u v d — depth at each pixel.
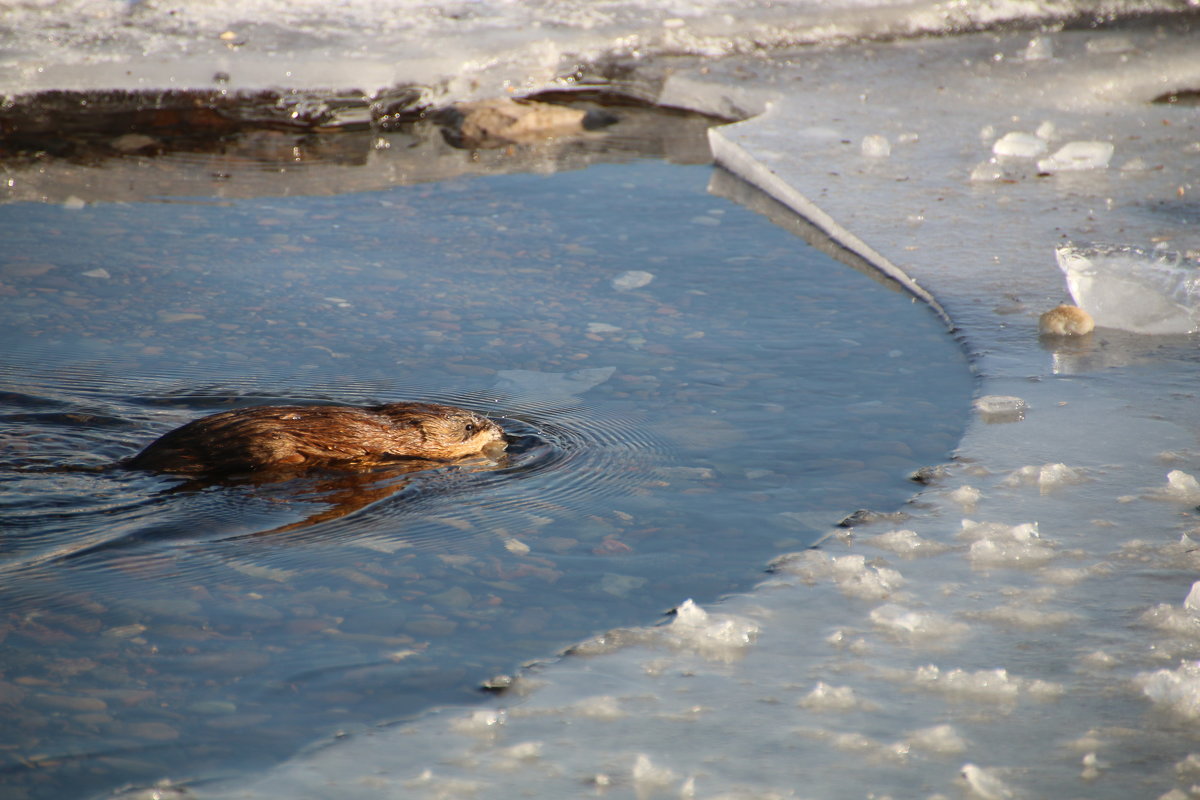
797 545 17.97
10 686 14.14
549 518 18.88
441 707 13.86
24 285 28.02
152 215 34.06
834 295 29.17
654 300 28.80
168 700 13.98
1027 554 16.81
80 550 17.28
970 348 25.17
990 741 12.79
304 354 24.97
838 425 22.27
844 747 12.77
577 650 14.91
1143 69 48.28
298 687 14.29
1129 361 24.19
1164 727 12.91
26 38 44.88
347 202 36.03
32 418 21.27
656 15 52.41
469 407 22.94
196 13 49.31
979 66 49.28
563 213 35.41
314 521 18.55
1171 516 17.75
